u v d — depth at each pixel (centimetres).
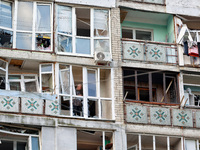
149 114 3894
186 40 4131
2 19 3859
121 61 3991
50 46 3881
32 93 3731
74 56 3906
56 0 3978
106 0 4100
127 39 4062
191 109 3972
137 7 4166
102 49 3988
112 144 3794
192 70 4088
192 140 3925
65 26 3962
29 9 3931
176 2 4262
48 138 3666
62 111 3766
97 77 3925
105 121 3812
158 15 4262
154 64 4041
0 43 3806
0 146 3644
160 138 3906
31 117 3678
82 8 4047
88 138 3894
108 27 4056
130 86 4066
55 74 3828
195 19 4278
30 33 3881
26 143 3688
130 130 3825
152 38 4325
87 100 3844
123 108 3872
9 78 3919
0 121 3603
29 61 3850
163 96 4044
